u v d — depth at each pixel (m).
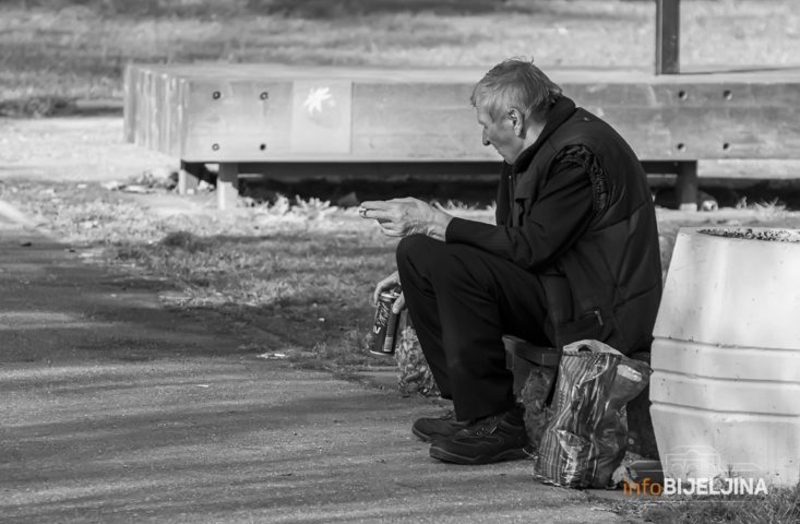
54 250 26.69
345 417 16.17
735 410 13.02
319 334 20.58
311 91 31.31
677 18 34.97
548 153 14.22
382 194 35.09
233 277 24.47
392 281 16.59
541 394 14.57
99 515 12.56
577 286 14.25
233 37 78.56
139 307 22.20
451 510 12.88
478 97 14.53
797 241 13.45
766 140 32.97
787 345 12.87
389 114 31.72
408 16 90.12
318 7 92.56
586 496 13.41
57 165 38.09
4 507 12.77
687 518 12.59
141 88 35.34
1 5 86.00
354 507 12.89
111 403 16.61
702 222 31.78
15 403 16.55
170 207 32.12
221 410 16.36
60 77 59.62
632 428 14.16
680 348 13.27
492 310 14.38
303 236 28.78
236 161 31.53
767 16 93.75
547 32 83.44
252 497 13.12
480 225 14.48
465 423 14.74
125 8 88.38
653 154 32.50
